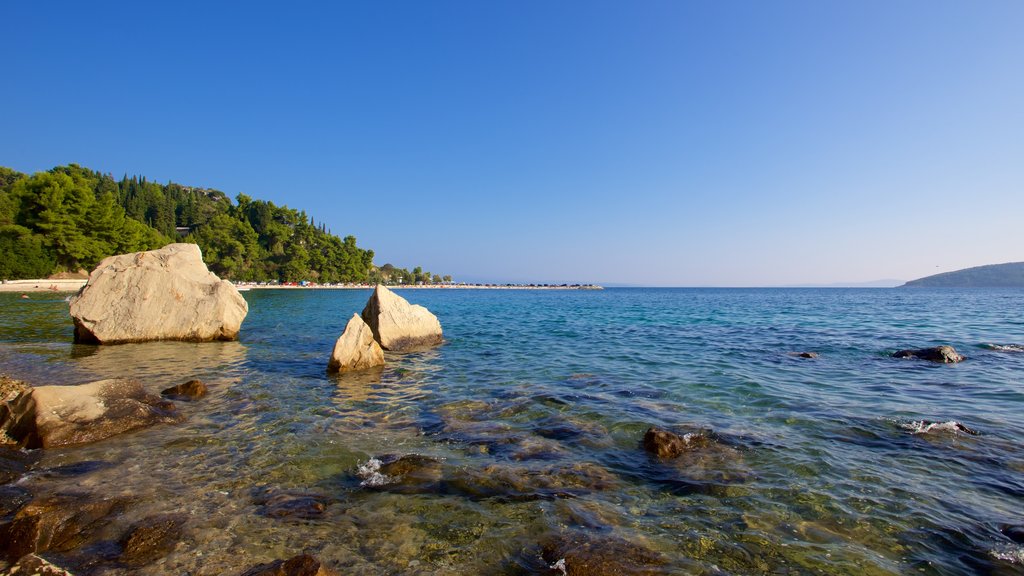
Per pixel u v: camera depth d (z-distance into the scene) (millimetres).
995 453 8461
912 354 18922
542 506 6523
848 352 20406
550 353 20562
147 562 5145
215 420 10469
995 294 119750
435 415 11023
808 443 9000
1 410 9352
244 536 5691
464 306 66312
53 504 6152
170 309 22797
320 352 20688
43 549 5367
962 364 17375
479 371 16484
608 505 6570
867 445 8898
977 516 6254
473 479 7328
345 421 10508
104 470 7594
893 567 5215
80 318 21125
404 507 6484
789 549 5547
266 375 15609
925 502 6645
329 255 168125
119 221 90312
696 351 20969
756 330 29922
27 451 8266
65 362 17078
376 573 5059
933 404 11844
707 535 5824
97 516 6059
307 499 6609
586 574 5027
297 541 5625
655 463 8055
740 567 5199
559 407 11648
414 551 5477
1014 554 5391
